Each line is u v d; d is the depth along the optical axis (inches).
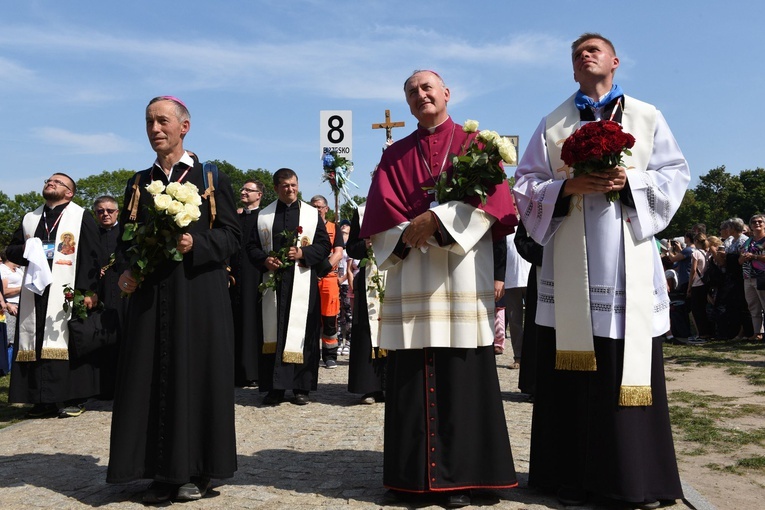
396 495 161.0
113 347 300.7
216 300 168.2
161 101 171.3
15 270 450.6
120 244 173.2
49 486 177.8
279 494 166.6
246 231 342.3
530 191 163.9
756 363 382.0
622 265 156.0
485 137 156.3
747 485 175.9
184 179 171.9
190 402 162.6
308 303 305.1
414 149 170.2
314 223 316.5
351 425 253.4
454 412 157.0
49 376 284.4
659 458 154.1
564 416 160.1
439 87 169.5
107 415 293.1
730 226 514.9
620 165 153.3
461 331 157.2
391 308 164.4
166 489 161.0
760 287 474.3
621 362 153.3
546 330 163.3
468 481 155.9
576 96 167.6
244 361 335.6
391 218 162.7
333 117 476.7
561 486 158.7
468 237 156.2
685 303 512.1
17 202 3134.8
